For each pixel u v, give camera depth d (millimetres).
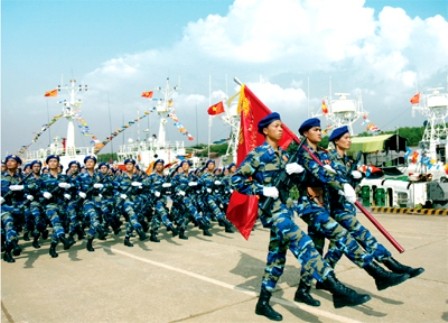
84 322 4176
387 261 4352
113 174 10945
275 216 4141
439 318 3996
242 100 6430
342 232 4270
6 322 4258
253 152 4316
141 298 4906
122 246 8570
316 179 4582
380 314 4133
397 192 13180
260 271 6078
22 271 6465
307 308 4379
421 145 15914
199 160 26000
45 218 8359
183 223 9438
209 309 4449
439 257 6516
